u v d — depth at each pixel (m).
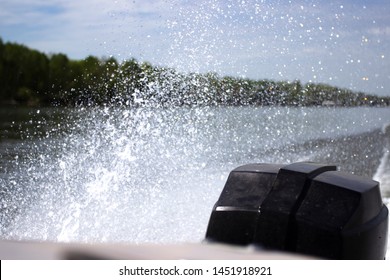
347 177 2.29
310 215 2.10
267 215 2.16
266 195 2.28
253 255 1.60
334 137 9.33
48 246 1.33
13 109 16.64
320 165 2.41
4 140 8.57
